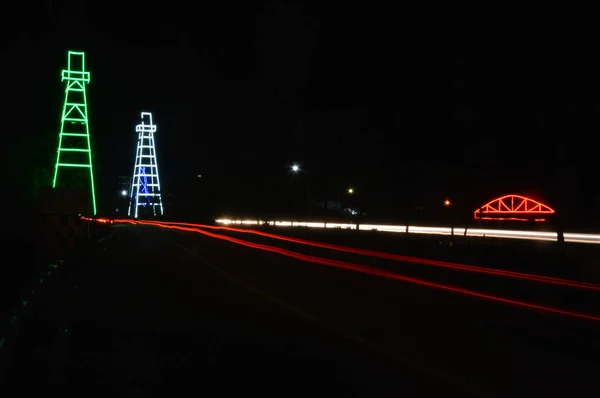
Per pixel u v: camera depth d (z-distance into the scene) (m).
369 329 11.45
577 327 11.72
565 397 7.21
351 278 20.23
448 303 14.80
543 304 14.60
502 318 12.75
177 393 7.23
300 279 19.92
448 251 24.19
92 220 32.16
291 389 7.43
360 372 8.27
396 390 7.40
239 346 9.91
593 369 8.55
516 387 7.59
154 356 9.17
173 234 57.19
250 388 7.46
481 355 9.38
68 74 74.94
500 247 24.48
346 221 75.62
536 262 19.83
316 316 12.85
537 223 52.09
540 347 10.02
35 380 7.72
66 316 12.35
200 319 12.41
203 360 8.94
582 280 17.30
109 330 11.17
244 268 23.94
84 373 8.12
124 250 35.09
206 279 19.98
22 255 25.97
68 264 14.64
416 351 9.64
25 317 8.25
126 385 7.55
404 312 13.45
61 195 21.05
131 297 15.66
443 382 7.79
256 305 14.40
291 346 9.93
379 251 28.34
